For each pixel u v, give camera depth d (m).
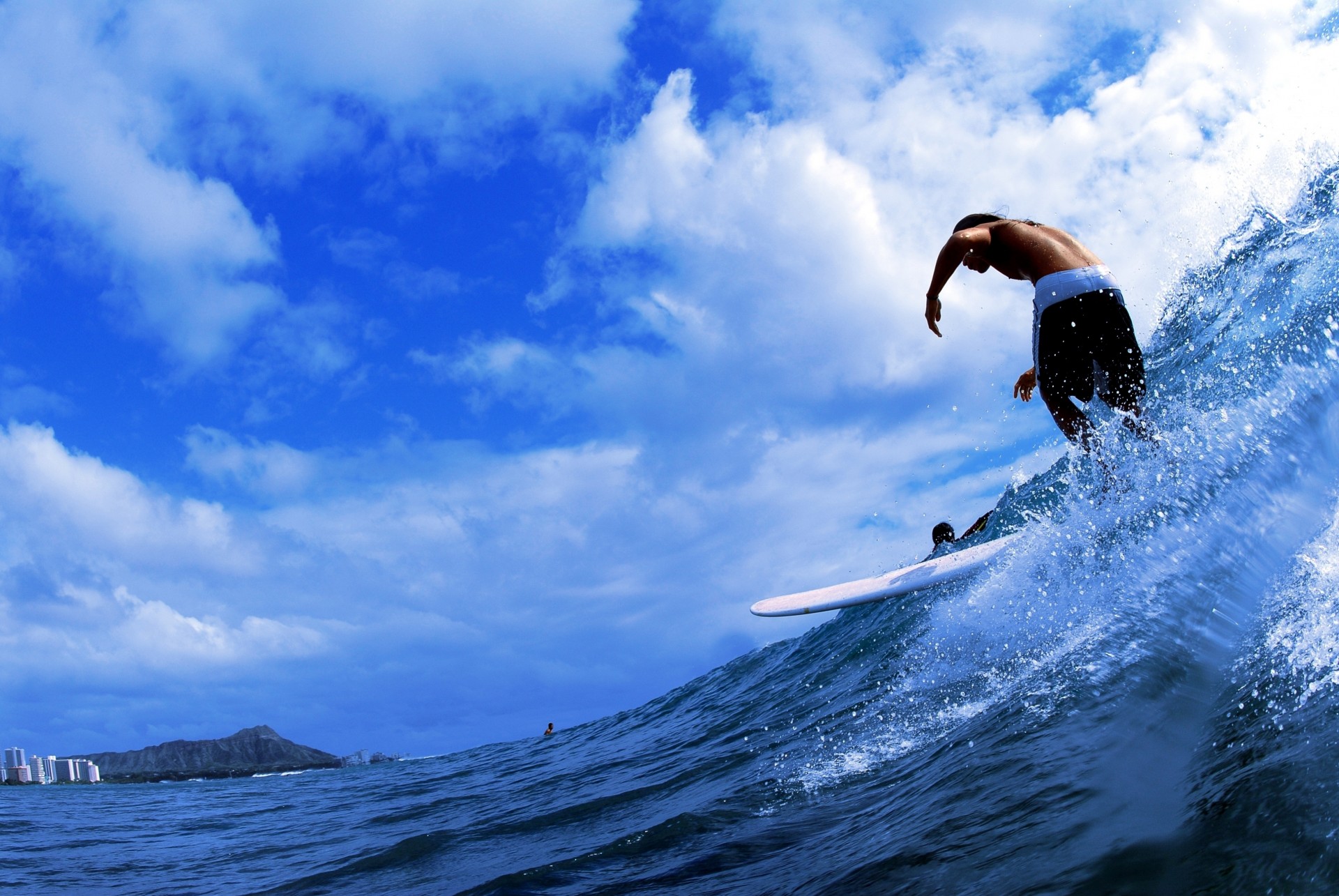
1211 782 1.20
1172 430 2.93
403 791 8.67
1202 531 2.28
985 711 2.68
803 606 4.67
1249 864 0.91
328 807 7.81
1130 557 2.62
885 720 3.60
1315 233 3.67
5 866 5.02
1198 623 1.92
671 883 2.19
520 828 3.95
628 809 3.87
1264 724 1.29
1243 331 3.59
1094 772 1.52
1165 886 0.96
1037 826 1.38
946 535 6.44
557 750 10.69
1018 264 3.75
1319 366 2.30
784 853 2.17
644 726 10.00
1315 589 1.59
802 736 4.26
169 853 5.40
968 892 1.21
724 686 10.54
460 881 2.90
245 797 11.31
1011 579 3.69
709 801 3.27
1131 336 3.49
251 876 4.01
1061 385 3.64
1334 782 0.99
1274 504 2.03
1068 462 3.70
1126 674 1.95
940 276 3.87
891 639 5.96
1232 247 4.59
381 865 3.66
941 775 2.11
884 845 1.73
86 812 9.98
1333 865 0.82
